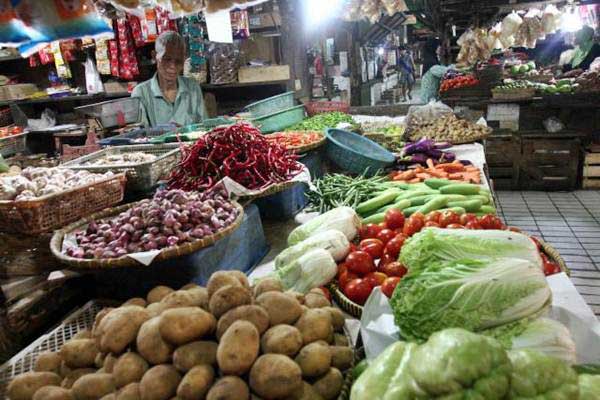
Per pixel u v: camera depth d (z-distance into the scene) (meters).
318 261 1.85
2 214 2.04
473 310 1.33
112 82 6.97
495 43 8.20
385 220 2.30
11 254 2.27
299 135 3.71
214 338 1.30
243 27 5.39
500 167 7.01
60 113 7.84
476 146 4.43
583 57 8.57
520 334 1.31
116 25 5.91
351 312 1.75
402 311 1.39
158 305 1.43
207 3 3.19
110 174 2.54
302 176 2.83
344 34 8.69
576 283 4.17
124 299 1.97
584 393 1.00
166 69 4.93
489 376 0.96
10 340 1.81
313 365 1.24
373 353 1.42
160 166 2.80
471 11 7.84
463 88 7.10
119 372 1.25
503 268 1.38
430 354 1.01
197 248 1.81
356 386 1.12
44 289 2.20
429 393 0.99
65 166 2.82
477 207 2.57
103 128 5.32
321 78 7.41
